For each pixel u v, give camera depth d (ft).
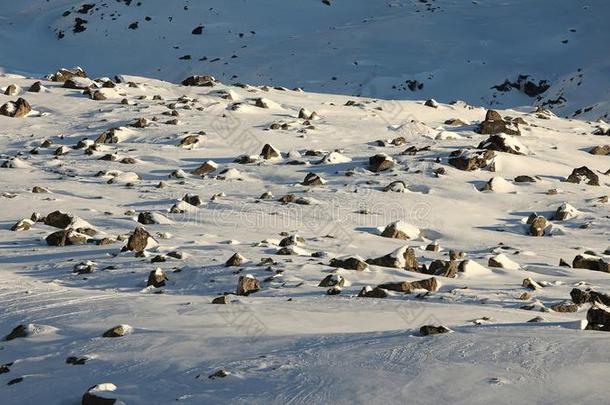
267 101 460.14
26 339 107.34
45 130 407.64
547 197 306.14
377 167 332.39
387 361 82.02
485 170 337.72
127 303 124.47
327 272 165.58
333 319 112.88
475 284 164.25
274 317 113.29
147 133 394.73
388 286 149.79
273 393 75.82
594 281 177.47
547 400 69.21
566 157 377.71
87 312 119.96
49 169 336.90
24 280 155.43
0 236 221.66
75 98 469.57
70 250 199.00
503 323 108.68
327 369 81.20
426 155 354.33
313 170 334.85
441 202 290.76
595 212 290.35
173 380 82.94
